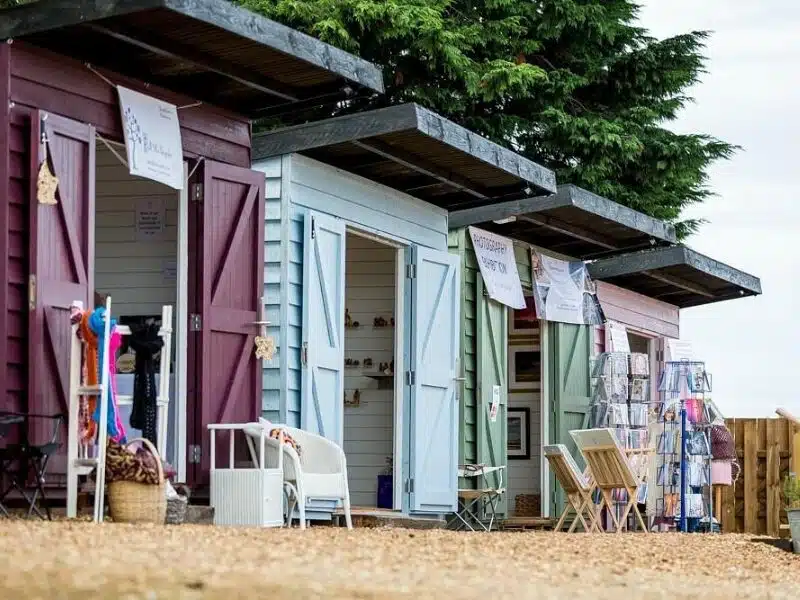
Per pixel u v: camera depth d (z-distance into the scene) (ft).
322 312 47.98
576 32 87.25
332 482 42.22
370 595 21.76
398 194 53.57
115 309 48.34
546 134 85.56
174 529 32.53
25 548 24.63
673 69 89.86
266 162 47.60
